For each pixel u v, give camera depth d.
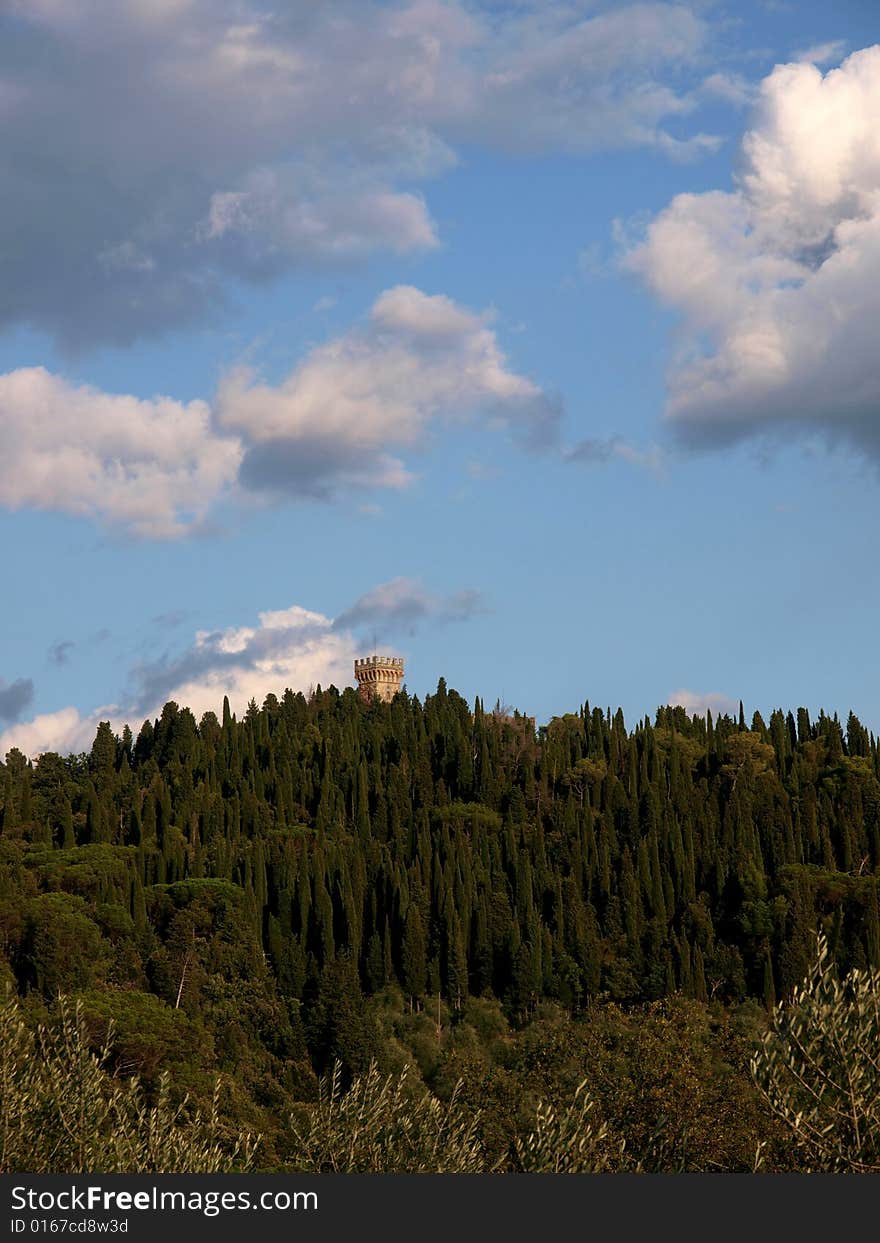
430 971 137.25
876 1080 32.84
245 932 136.50
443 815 177.00
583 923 142.00
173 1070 91.88
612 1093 61.53
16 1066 40.56
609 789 179.12
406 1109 45.62
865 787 182.12
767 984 132.62
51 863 152.38
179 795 183.62
